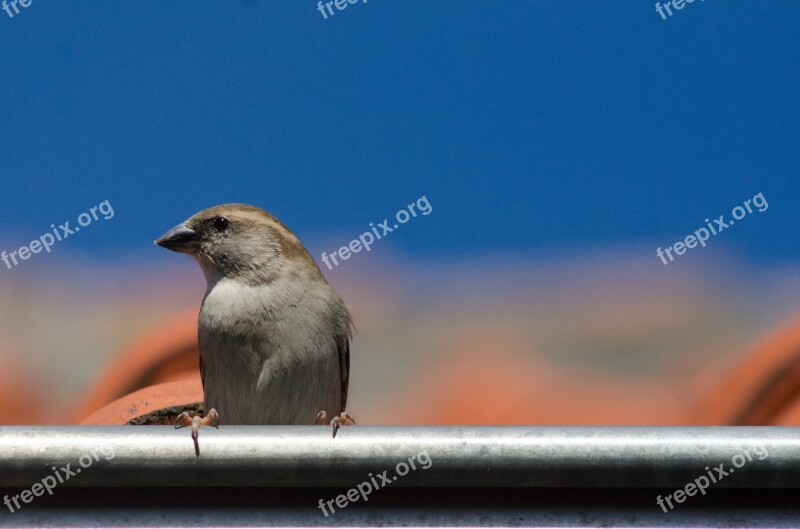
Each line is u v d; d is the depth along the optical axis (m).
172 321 13.20
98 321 13.87
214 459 5.69
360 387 13.60
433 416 12.89
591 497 5.70
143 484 5.68
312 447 5.71
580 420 12.38
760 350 10.91
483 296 14.77
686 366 12.94
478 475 5.64
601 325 13.76
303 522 5.71
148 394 9.99
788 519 5.63
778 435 5.61
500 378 13.16
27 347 13.57
